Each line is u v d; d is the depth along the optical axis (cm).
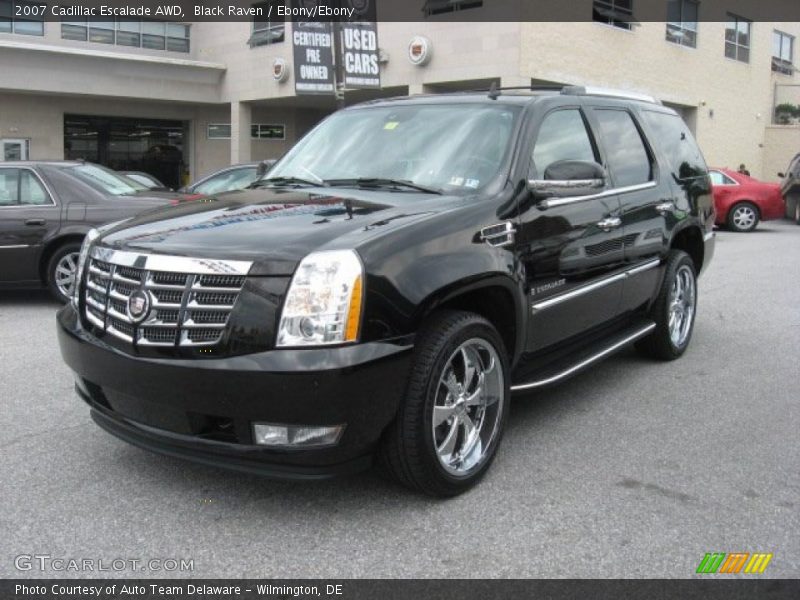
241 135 2498
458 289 349
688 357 626
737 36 2695
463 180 413
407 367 327
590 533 330
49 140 2381
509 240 390
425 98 493
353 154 467
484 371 380
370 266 319
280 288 310
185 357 316
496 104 454
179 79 2441
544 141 444
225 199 421
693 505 358
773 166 2916
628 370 586
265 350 307
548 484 379
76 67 2239
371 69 1509
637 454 418
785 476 391
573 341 475
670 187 581
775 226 1986
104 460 402
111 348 338
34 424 453
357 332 312
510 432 450
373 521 340
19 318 763
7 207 784
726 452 423
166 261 328
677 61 2367
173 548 317
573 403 505
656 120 600
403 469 342
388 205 381
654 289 570
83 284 376
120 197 808
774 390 538
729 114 2695
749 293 922
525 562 308
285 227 345
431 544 321
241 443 317
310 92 1427
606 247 482
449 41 1902
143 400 330
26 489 367
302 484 376
